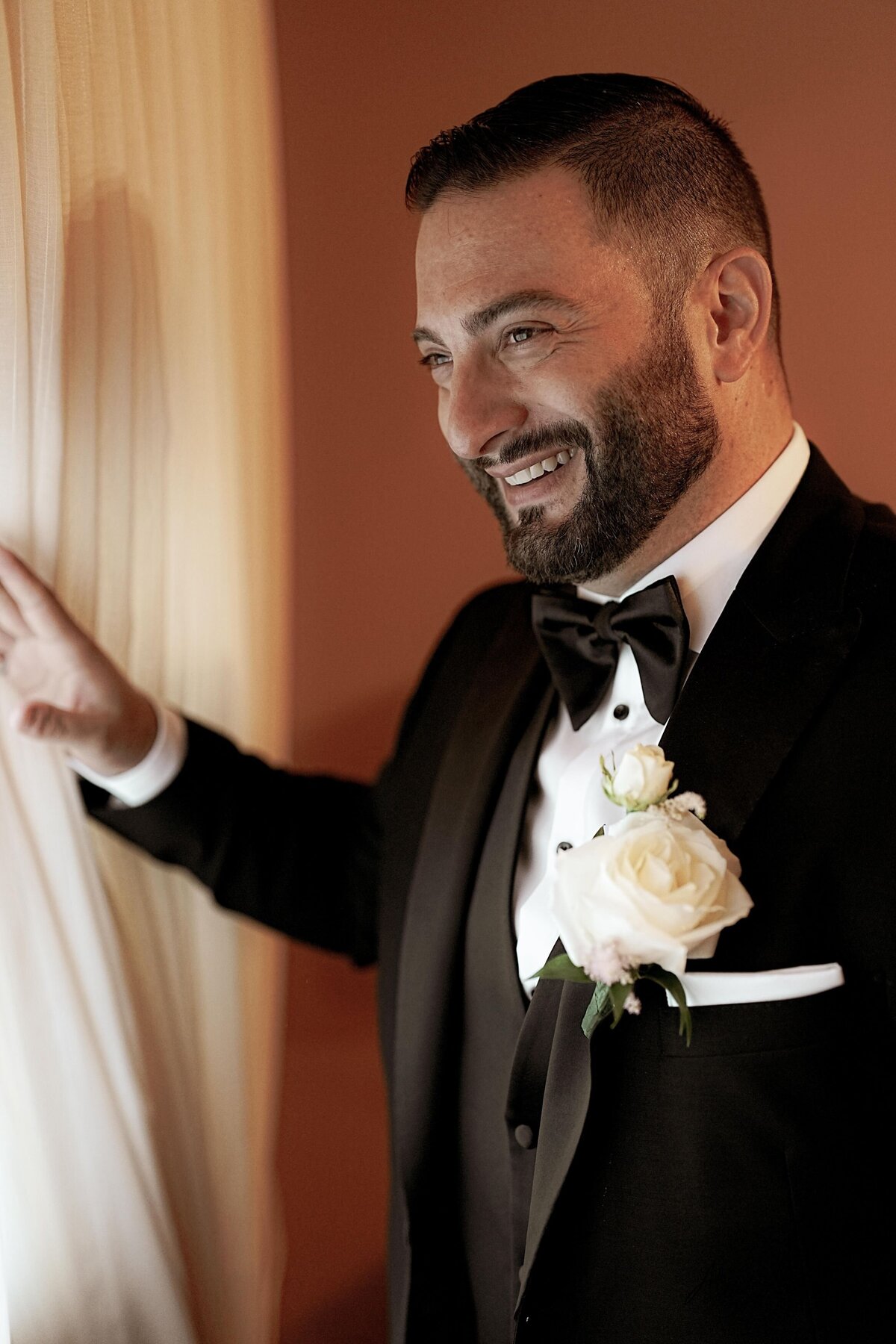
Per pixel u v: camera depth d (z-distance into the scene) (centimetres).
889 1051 106
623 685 127
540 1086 117
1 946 117
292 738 174
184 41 137
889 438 169
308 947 170
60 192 118
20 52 113
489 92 170
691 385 117
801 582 115
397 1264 137
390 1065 142
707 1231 106
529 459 118
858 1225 105
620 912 92
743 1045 106
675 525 121
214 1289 143
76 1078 121
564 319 114
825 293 168
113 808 143
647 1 167
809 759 108
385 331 175
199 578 146
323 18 170
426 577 180
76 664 128
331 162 172
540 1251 109
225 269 144
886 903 104
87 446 129
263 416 152
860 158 165
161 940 147
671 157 116
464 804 135
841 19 164
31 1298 118
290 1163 176
